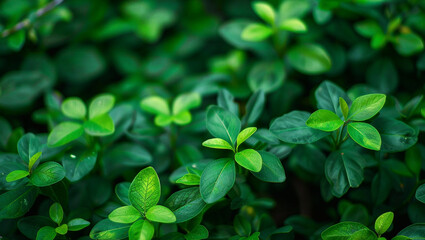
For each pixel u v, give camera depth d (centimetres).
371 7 57
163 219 43
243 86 61
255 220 49
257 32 54
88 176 51
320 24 59
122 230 44
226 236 48
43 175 45
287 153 48
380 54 58
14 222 49
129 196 44
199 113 54
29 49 64
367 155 49
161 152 54
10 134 53
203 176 44
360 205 49
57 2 58
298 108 60
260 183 55
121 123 52
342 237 44
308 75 60
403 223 49
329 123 45
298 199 58
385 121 46
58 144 47
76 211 48
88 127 47
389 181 49
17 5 60
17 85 59
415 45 54
